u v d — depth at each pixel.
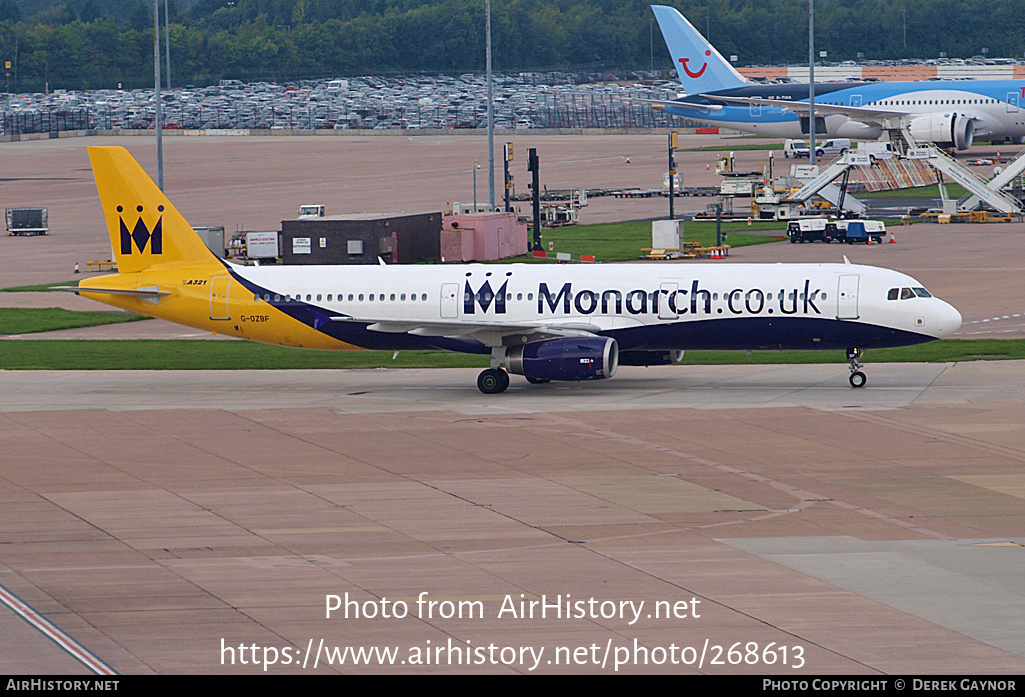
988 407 160.88
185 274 187.62
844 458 135.62
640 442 144.62
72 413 166.38
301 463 136.88
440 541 107.38
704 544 105.69
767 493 122.00
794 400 168.62
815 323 171.88
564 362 171.12
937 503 117.75
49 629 87.00
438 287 181.12
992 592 93.06
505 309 178.75
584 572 98.44
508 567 99.81
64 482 129.38
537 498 121.12
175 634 85.88
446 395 178.75
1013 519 112.38
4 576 98.56
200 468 134.88
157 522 114.00
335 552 104.38
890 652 81.62
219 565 101.06
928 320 169.62
